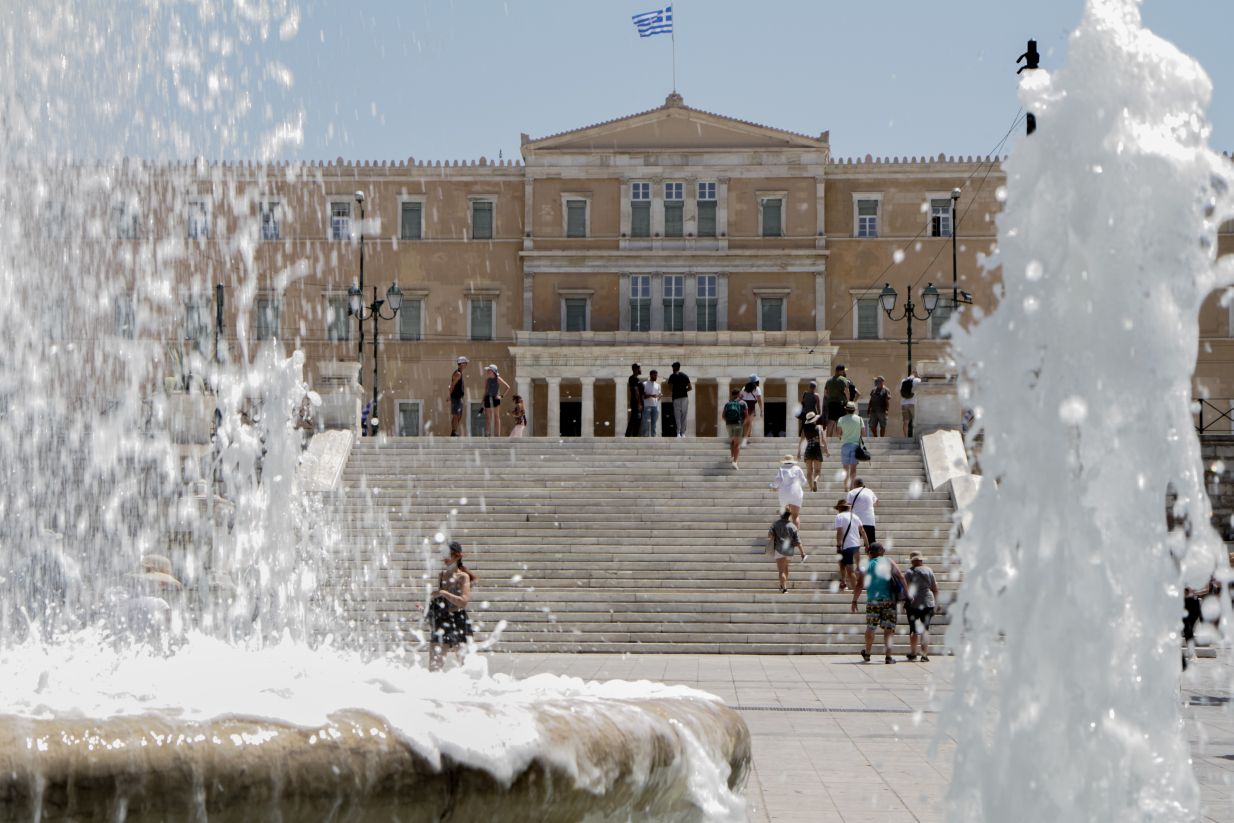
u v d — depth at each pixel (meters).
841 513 22.30
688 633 21.25
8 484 21.78
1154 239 4.54
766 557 25.12
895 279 62.50
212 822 3.18
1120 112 4.57
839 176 63.06
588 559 25.25
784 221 62.78
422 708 3.69
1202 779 9.42
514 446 32.31
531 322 63.06
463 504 28.02
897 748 10.93
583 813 3.97
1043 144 4.66
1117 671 4.47
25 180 11.91
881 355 62.06
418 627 21.16
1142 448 4.52
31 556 12.10
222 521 23.25
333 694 3.79
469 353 62.84
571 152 63.31
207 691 3.70
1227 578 4.50
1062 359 4.59
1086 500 4.53
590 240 63.06
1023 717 4.51
